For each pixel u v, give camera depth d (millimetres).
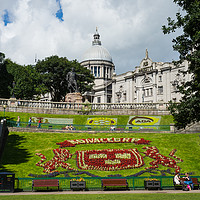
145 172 26328
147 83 95250
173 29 24953
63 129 42000
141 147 33312
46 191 21656
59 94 79562
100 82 129750
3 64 67812
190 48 24641
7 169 26094
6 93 66750
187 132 39188
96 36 145125
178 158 29734
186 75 81938
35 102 52469
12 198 16438
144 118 50781
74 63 81062
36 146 33375
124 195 18125
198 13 22562
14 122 40938
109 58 135500
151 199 15789
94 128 43844
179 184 22266
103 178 22266
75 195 18438
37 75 74500
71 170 26266
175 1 25578
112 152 30906
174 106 25203
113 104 55219
